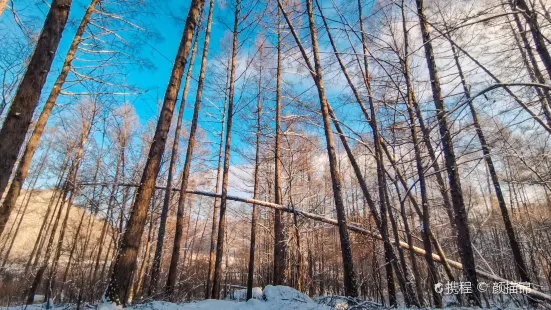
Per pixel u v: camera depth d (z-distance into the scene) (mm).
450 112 4133
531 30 4773
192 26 6949
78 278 7250
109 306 4652
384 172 7395
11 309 7629
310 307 6211
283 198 13484
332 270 19312
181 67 6602
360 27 8359
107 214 6992
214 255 13742
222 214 10242
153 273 10359
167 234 18344
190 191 11289
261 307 6406
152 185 5707
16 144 3779
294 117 10555
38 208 22156
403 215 6750
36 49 4242
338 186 7270
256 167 14141
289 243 11797
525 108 4688
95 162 8453
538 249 7996
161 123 6086
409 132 7984
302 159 14656
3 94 6910
